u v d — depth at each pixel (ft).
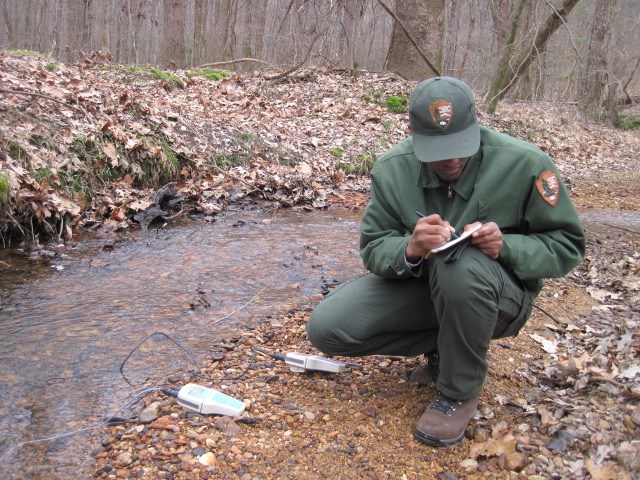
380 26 65.98
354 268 15.03
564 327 11.93
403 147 8.20
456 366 7.72
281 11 54.54
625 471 7.09
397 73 38.34
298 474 7.17
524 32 46.83
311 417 8.33
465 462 7.54
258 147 24.17
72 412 8.43
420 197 7.98
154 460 7.30
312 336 8.45
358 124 29.91
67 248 15.51
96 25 75.61
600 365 10.02
